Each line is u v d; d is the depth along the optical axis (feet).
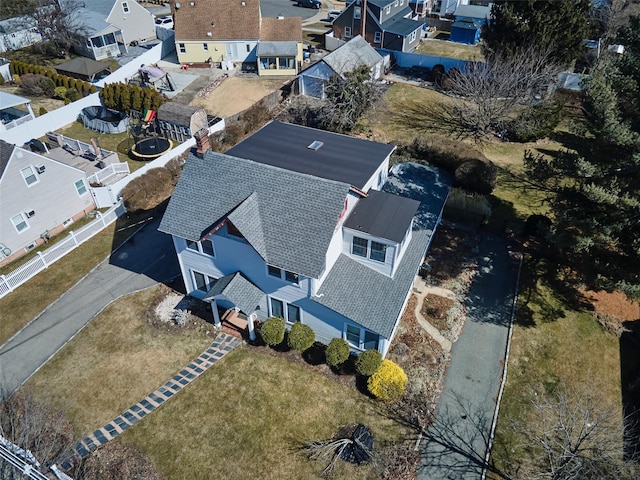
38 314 92.53
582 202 85.51
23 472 61.36
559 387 79.05
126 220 118.01
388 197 88.07
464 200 110.32
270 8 265.13
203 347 85.76
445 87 174.60
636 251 77.66
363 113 152.46
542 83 145.79
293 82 170.30
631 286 77.25
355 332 79.82
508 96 146.30
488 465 69.15
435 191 109.09
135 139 149.69
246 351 84.84
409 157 126.41
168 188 129.08
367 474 67.46
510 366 82.58
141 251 108.06
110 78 177.47
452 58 186.29
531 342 86.48
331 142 103.65
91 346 86.12
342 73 154.40
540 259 103.45
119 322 90.68
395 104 167.53
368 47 179.11
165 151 139.44
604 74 83.51
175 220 83.20
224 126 150.10
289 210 77.92
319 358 83.15
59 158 133.28
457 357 84.33
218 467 68.18
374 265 83.92
